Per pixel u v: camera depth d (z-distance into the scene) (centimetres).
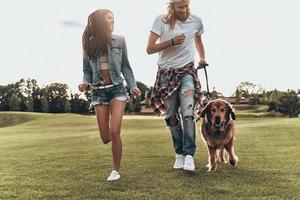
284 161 663
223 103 589
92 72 555
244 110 7988
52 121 3856
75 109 8869
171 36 596
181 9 590
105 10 541
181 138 609
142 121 3066
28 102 8712
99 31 530
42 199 453
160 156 766
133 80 561
